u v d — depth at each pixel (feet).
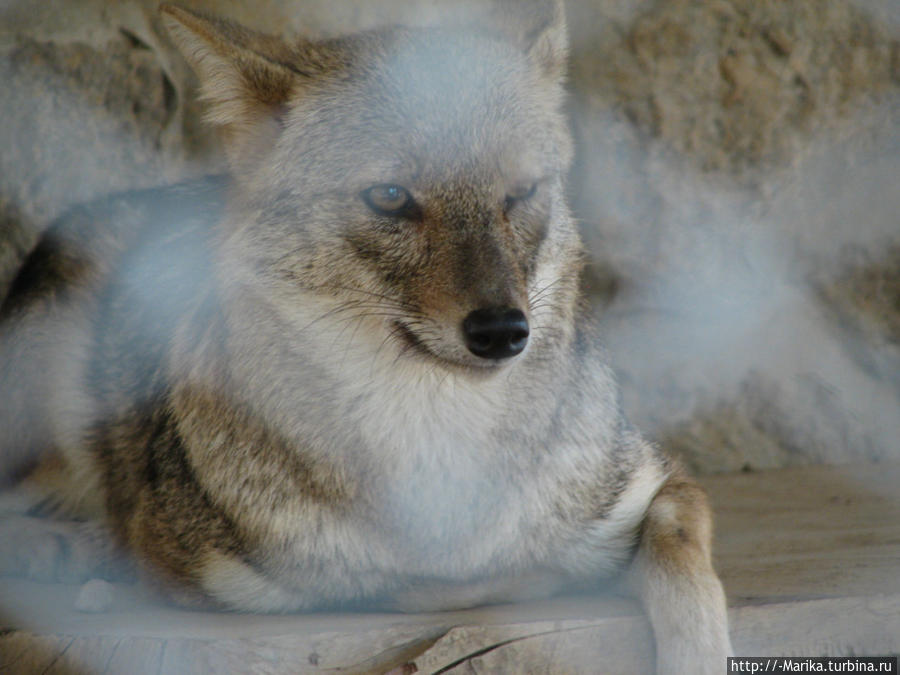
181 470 27.84
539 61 27.50
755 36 48.32
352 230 25.20
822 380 48.91
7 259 44.47
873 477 44.42
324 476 25.76
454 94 25.30
